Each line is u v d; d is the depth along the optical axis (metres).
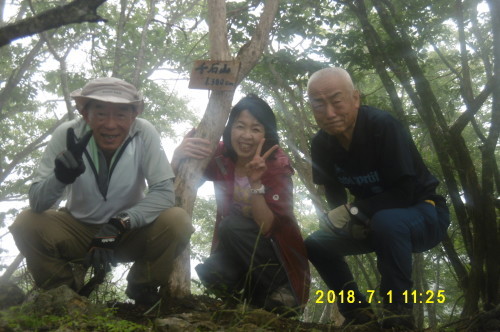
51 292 1.83
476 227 3.20
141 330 1.76
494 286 3.00
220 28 2.58
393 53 4.08
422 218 2.13
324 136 2.29
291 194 2.23
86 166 2.02
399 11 4.92
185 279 2.31
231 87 2.45
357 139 2.15
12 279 2.44
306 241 2.36
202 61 2.47
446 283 7.52
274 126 2.27
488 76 5.15
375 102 5.39
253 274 2.19
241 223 2.20
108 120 1.95
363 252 2.35
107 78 2.01
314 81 2.14
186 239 2.08
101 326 1.71
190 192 2.35
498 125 3.20
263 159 2.11
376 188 2.23
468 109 3.59
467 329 2.13
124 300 2.28
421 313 4.07
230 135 2.30
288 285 2.21
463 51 4.25
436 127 3.68
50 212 2.04
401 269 2.05
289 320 2.15
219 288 2.21
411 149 2.22
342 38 5.01
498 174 3.47
